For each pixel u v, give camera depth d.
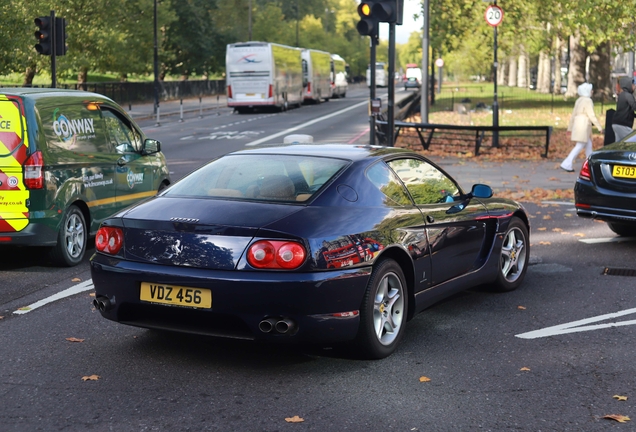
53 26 17.66
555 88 71.56
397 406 4.61
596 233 10.66
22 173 8.05
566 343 5.88
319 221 5.08
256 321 4.90
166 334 6.07
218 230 4.97
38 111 8.19
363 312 5.22
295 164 5.70
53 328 6.27
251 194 5.39
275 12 93.19
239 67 45.06
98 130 9.27
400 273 5.59
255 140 25.92
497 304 7.07
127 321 5.31
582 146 17.70
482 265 6.93
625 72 61.59
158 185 10.48
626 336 6.05
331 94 65.75
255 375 5.14
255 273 4.88
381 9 13.87
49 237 8.27
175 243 5.05
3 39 31.88
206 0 78.00
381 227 5.42
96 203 9.06
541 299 7.25
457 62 92.12
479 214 6.80
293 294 4.84
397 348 5.74
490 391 4.86
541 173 17.53
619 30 35.78
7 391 4.84
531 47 45.84
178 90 66.06
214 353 5.60
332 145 6.27
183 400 4.69
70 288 7.65
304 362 5.41
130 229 5.23
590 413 4.50
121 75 60.38
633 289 7.62
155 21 43.69
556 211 12.55
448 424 4.34
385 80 114.88
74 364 5.36
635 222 9.52
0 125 8.06
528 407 4.59
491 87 94.94
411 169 6.24
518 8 38.09
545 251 9.48
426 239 5.93
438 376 5.14
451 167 18.70
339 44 141.75
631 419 4.41
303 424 4.33
